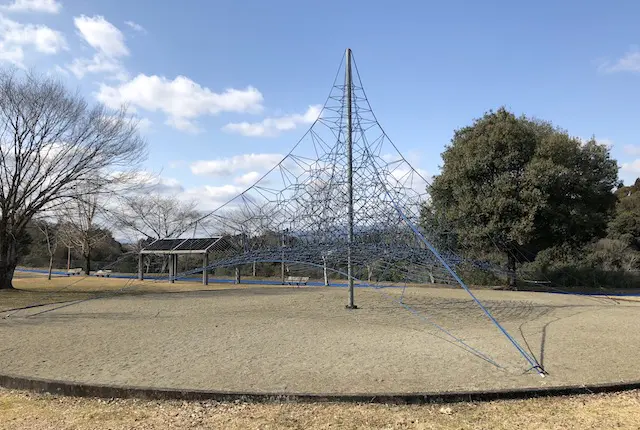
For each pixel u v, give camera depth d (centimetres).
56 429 487
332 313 1400
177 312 1430
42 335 1025
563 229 2120
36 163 2152
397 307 1546
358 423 497
